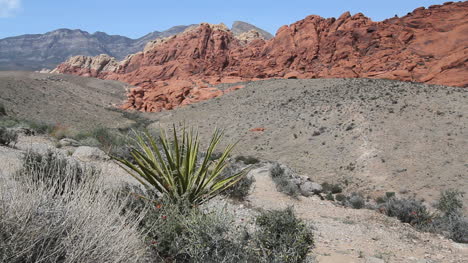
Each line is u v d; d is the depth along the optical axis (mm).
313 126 64500
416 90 70188
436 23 134875
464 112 55750
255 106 87312
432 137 50531
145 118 97938
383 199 29516
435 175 41625
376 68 122188
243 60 174000
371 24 147375
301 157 54781
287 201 12258
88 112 82562
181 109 103812
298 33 162000
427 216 10289
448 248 7656
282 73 146125
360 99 70688
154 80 176125
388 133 54094
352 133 56938
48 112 69188
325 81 95125
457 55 104000
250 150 62469
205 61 179500
